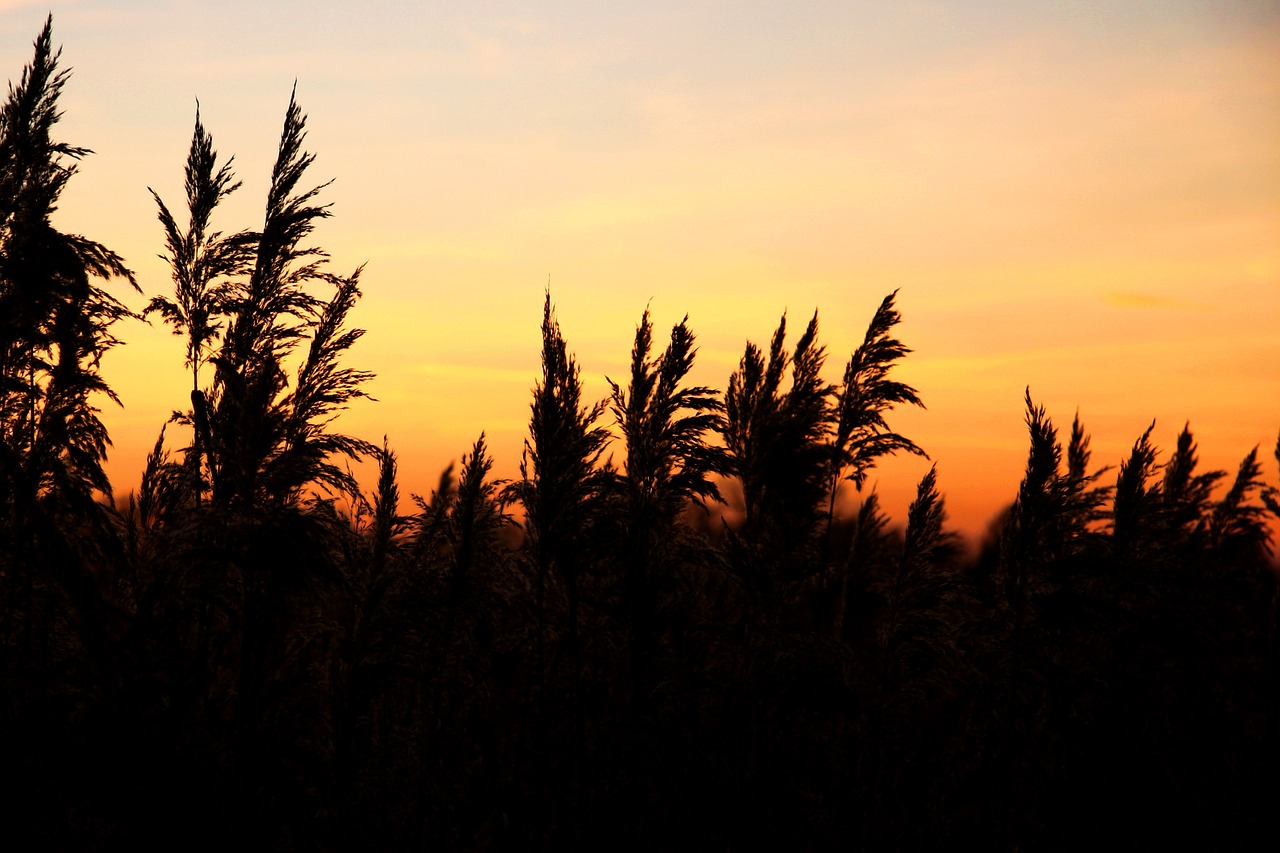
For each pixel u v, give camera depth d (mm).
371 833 8578
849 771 9781
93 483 8172
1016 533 9977
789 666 9383
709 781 8898
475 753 9258
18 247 7559
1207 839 9539
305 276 8812
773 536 9883
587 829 8883
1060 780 9711
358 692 8812
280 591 8180
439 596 9227
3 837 6770
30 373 8070
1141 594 10352
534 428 9406
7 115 7988
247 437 8133
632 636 9359
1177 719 10352
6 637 7762
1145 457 10336
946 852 9680
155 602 8031
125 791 7172
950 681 10086
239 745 7977
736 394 10406
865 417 10383
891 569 10531
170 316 8695
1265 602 11062
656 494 9562
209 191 8758
